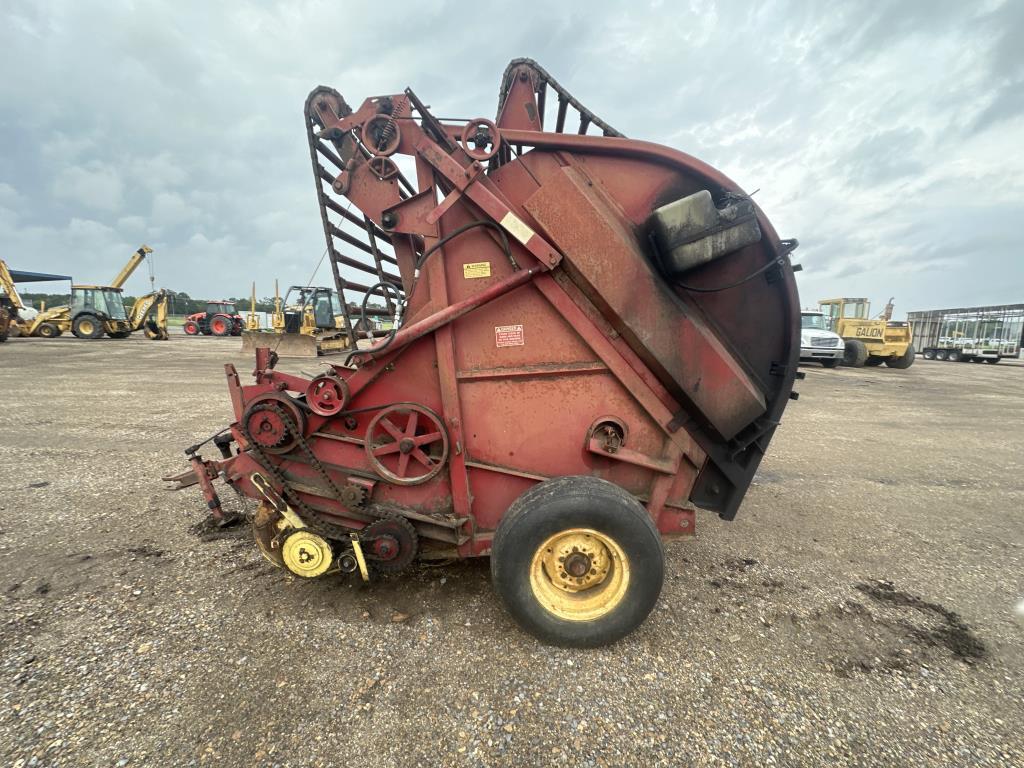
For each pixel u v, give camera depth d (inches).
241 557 133.5
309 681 89.0
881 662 99.0
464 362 113.5
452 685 89.1
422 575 125.6
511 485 117.0
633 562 97.9
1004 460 254.7
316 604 112.4
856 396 481.4
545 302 112.8
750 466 122.1
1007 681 94.3
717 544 152.1
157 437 253.8
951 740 80.0
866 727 82.3
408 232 113.0
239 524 153.7
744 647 102.3
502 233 108.5
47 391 386.3
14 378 455.8
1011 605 121.2
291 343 702.5
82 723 78.4
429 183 111.9
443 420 113.5
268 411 110.3
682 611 115.1
